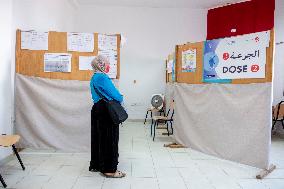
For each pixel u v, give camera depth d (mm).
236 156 3727
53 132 4250
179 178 3227
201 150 4266
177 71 4770
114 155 3178
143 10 8344
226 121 3859
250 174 3383
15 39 4133
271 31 3297
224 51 3852
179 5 8094
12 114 4098
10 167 3514
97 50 4250
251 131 3533
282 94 6113
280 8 6504
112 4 8141
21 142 4195
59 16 6543
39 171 3385
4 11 3676
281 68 6156
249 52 3533
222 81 3898
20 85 4160
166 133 6055
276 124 6180
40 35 4195
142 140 5375
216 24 8102
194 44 4355
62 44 4230
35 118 4195
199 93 4277
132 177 3240
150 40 8375
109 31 8312
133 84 8359
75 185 2955
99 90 3127
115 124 3166
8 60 3828
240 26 7492
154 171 3469
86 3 8086
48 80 4203
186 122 4570
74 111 4262
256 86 3465
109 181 3090
